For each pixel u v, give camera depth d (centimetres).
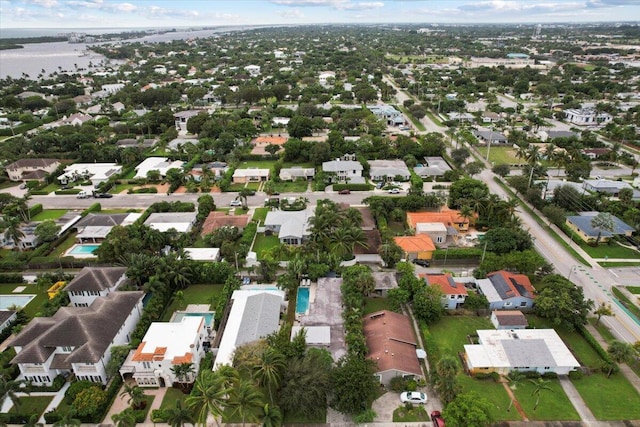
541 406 7144
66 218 13538
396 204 13675
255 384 7056
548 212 13138
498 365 7675
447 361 7038
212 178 16500
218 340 8450
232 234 11912
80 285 9294
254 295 9394
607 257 11581
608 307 9150
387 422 6850
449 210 13738
